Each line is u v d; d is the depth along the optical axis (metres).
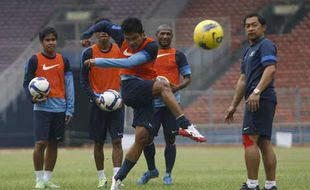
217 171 36.28
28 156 59.69
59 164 45.34
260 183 27.17
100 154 26.88
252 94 21.30
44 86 26.25
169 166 28.27
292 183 26.61
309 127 74.50
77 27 82.00
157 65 29.11
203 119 78.88
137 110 21.72
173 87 28.84
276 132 74.88
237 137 75.62
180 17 94.00
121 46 23.19
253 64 22.19
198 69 81.62
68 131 73.88
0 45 93.75
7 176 34.28
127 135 66.81
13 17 97.88
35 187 26.69
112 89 27.12
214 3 95.00
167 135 28.25
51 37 26.75
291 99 77.44
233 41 88.12
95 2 96.81
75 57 79.81
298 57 88.12
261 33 22.30
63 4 98.12
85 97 72.88
